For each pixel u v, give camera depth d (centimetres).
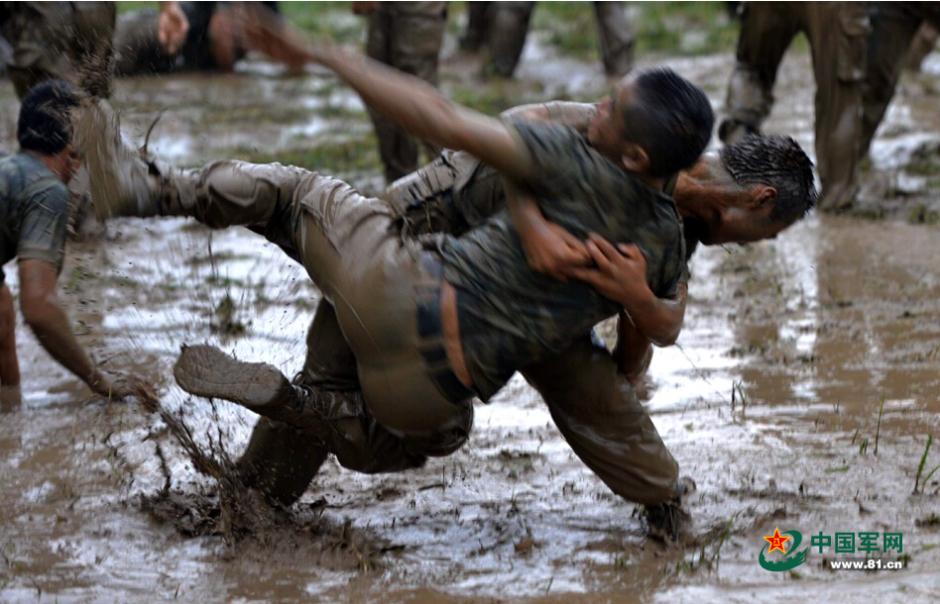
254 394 1048
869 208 2328
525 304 990
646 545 1126
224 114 3119
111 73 1352
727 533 1129
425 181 1105
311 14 4156
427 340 989
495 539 1146
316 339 1127
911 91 3272
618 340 1161
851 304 1834
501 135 933
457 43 3903
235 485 1170
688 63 3628
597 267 973
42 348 1605
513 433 1419
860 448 1316
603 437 1112
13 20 1977
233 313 1784
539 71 3628
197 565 1091
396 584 1053
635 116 951
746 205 1087
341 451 1118
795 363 1598
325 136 2950
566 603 1010
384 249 1004
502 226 995
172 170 1068
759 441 1355
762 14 2284
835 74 2253
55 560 1101
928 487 1223
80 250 2038
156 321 1742
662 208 993
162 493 1229
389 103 921
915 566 1062
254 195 1066
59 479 1279
